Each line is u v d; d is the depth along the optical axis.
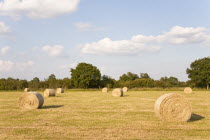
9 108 18.42
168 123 12.09
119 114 15.03
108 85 74.00
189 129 10.67
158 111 12.98
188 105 12.87
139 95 35.47
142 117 13.86
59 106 19.67
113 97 30.97
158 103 13.16
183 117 12.73
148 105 20.39
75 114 15.02
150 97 30.77
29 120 12.82
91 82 73.38
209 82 70.56
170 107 12.77
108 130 10.43
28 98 18.12
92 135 9.58
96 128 10.83
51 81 70.62
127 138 9.13
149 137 9.27
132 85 74.12
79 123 11.96
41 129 10.62
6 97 31.34
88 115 14.60
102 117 13.84
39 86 68.94
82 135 9.58
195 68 74.06
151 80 74.56
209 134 9.76
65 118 13.50
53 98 29.27
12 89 64.19
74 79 72.50
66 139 9.03
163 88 63.25
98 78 73.25
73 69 75.06
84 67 73.00
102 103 22.31
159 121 12.61
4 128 10.84
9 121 12.54
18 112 16.03
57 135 9.59
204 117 13.90
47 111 16.52
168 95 12.98
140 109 17.55
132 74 106.62
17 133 9.90
